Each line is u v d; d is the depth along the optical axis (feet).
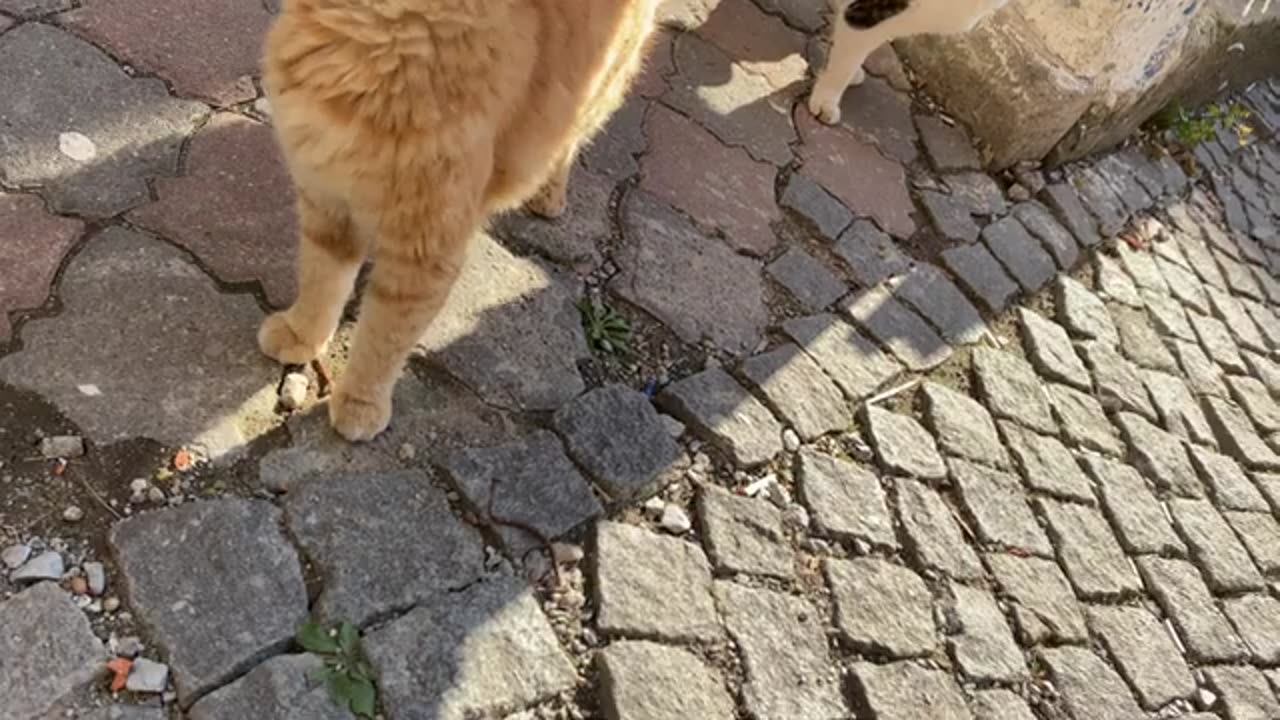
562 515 2.85
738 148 4.23
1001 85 4.82
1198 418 4.45
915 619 3.14
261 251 2.99
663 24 4.53
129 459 2.49
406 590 2.54
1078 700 3.23
